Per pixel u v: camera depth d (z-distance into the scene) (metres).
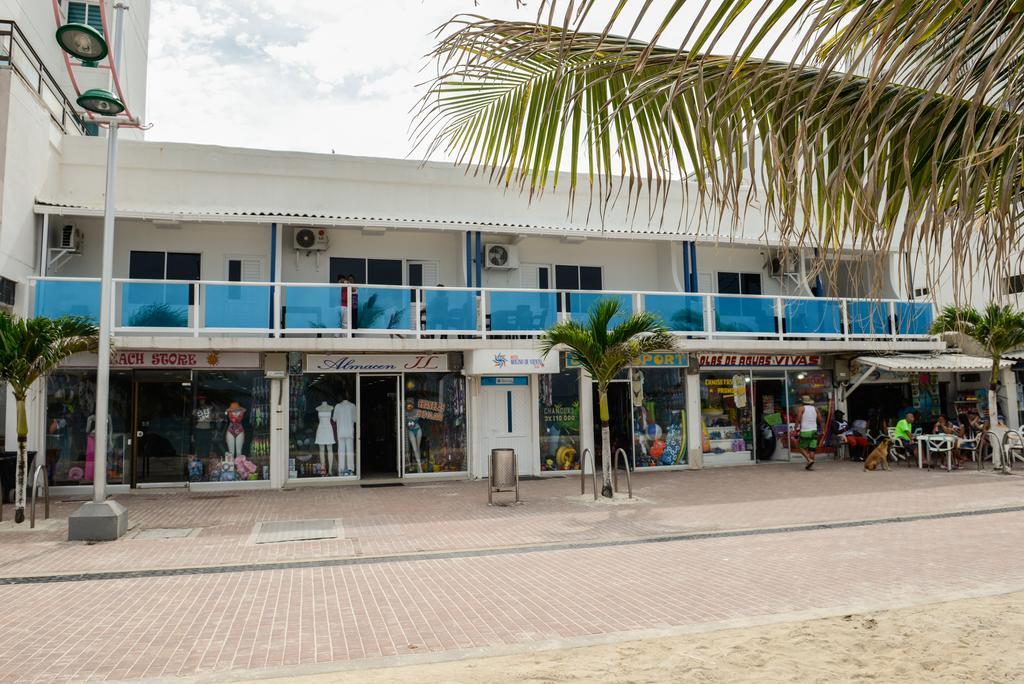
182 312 14.85
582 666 5.12
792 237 2.12
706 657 5.23
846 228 2.06
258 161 17.48
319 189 17.80
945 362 18.73
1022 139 1.80
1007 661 4.95
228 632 6.25
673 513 12.25
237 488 16.23
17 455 12.79
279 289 15.41
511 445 17.91
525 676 4.93
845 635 5.67
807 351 19.38
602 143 2.70
